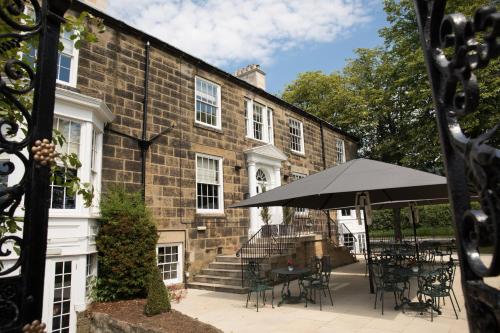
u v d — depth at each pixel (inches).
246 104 607.8
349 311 293.0
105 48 398.0
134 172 403.5
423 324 247.3
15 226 76.0
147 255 345.1
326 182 304.8
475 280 39.3
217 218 495.5
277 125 673.0
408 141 839.1
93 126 348.2
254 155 569.0
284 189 348.8
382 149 984.3
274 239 485.4
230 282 415.5
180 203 448.8
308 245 528.4
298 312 297.1
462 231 40.6
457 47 38.5
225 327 259.3
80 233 309.1
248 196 554.3
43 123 58.9
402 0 837.8
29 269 53.3
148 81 438.3
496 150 31.0
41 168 57.5
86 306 307.3
